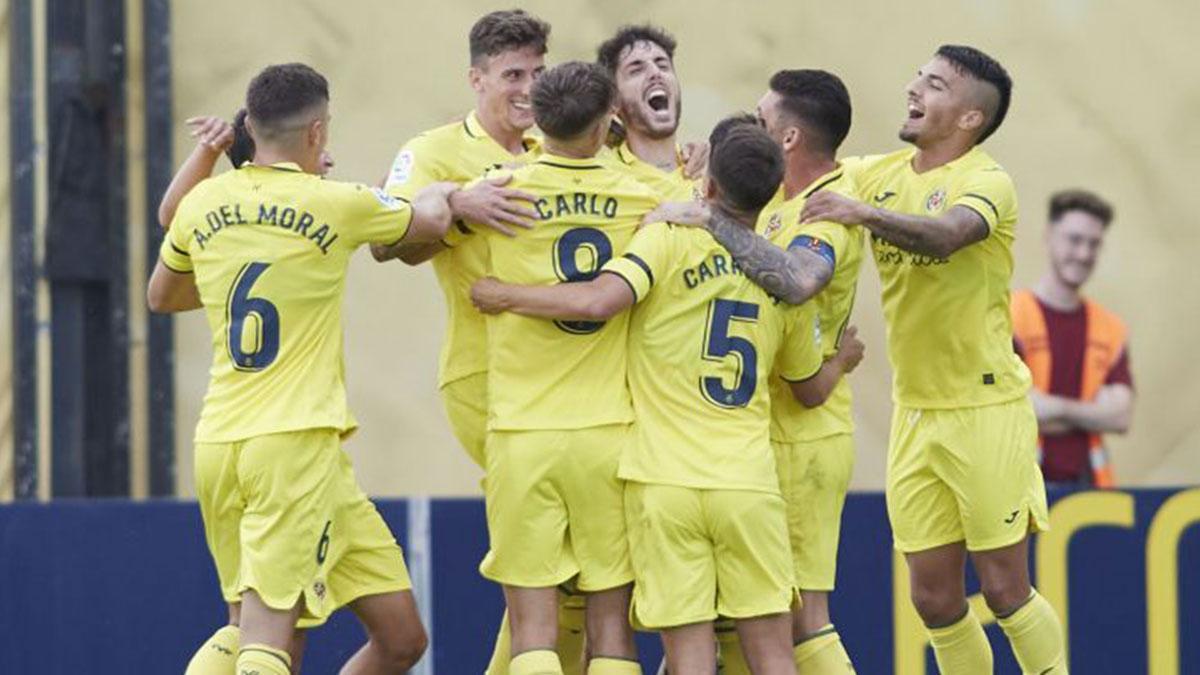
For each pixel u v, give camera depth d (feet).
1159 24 116.98
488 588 96.48
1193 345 116.47
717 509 72.33
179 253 74.33
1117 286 116.57
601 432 72.79
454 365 77.15
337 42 114.93
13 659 95.09
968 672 83.56
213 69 114.52
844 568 98.02
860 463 116.06
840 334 78.28
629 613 74.33
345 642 95.76
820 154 77.15
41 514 95.61
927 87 78.95
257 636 71.61
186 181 75.82
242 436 71.77
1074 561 99.50
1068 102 116.98
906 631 97.86
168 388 114.32
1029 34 116.57
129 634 95.40
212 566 95.61
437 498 96.84
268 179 72.74
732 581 73.00
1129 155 116.98
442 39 115.24
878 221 73.97
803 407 78.28
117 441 114.01
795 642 78.69
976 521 80.59
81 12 113.29
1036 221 116.78
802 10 115.85
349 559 75.82
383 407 115.75
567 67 72.59
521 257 72.69
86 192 113.50
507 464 72.84
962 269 79.25
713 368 72.90
